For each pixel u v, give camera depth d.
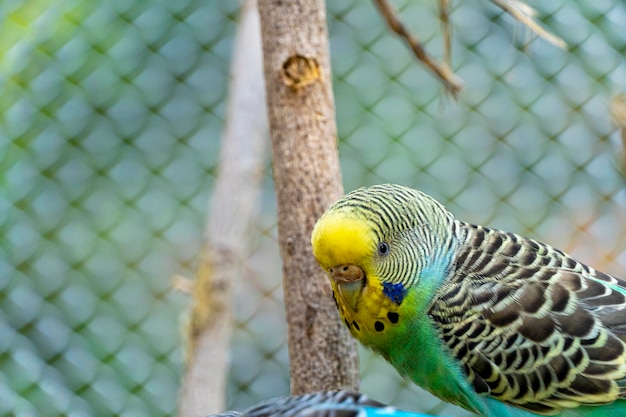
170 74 9.48
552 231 9.09
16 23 9.36
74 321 9.36
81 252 9.43
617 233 9.05
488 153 9.16
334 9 9.25
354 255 5.34
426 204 5.69
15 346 9.27
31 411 9.15
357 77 9.23
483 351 5.58
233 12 9.48
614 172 9.00
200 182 9.48
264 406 4.48
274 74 5.77
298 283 5.70
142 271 9.45
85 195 9.48
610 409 5.53
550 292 5.60
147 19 9.47
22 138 9.45
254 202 7.54
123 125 9.47
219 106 9.48
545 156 9.12
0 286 9.34
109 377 9.29
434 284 5.62
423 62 6.24
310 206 5.70
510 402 5.63
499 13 9.11
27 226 9.43
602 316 5.54
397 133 9.20
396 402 9.02
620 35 9.06
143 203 9.48
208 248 7.39
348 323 5.68
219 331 7.30
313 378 5.67
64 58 9.44
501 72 9.14
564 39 9.05
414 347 5.69
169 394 9.31
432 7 9.23
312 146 5.72
